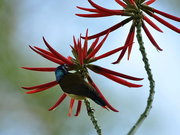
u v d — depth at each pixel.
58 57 7.11
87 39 7.17
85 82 7.20
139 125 6.34
